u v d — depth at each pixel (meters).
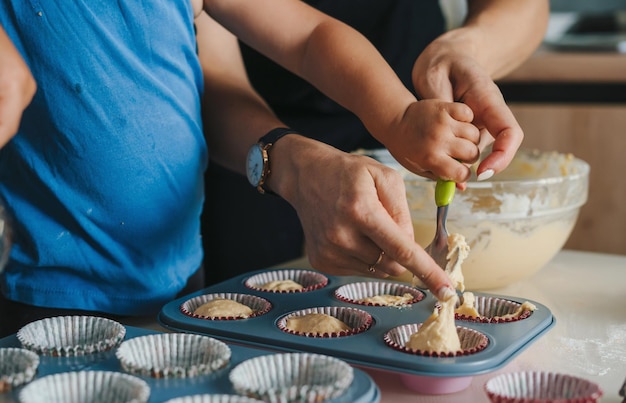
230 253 1.75
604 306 1.00
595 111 2.41
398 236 0.77
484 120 0.90
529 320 0.85
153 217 0.94
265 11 0.99
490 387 0.65
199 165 0.99
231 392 0.68
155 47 0.90
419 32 1.64
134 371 0.71
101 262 0.93
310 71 0.98
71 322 0.82
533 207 1.01
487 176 0.82
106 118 0.87
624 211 2.44
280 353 0.75
